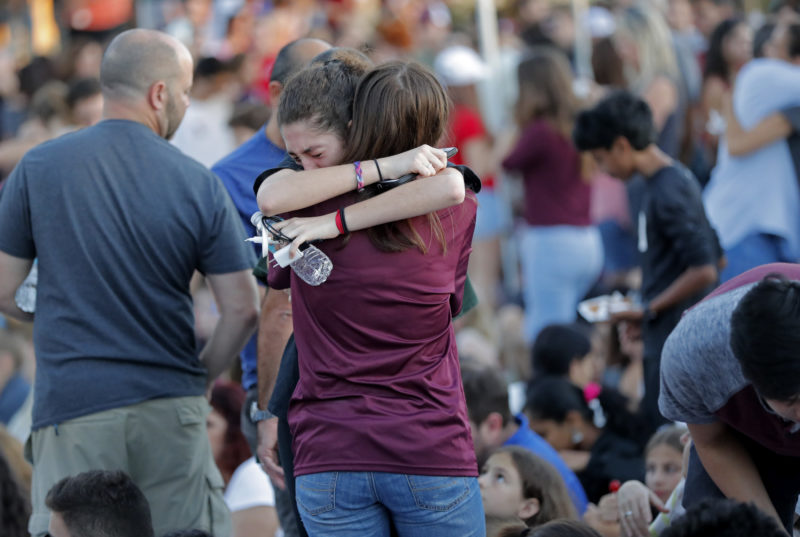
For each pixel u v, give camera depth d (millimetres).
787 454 10047
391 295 9320
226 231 12898
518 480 12578
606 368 20688
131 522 11453
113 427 12453
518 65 25938
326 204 9438
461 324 24266
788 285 8570
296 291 9680
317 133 9477
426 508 9320
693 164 24594
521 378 24266
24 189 12641
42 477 12648
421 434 9273
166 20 40344
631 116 16609
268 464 12750
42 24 42344
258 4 39969
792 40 19906
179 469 12859
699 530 8578
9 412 20797
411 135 9469
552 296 26109
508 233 30344
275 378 12211
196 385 13086
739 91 19953
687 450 11609
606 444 16156
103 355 12484
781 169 19766
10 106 35281
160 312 12711
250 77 35281
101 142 12672
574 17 32906
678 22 32031
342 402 9391
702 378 9641
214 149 27391
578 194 25844
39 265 12617
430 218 9500
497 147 29469
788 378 8422
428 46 36625
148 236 12562
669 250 16938
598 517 13922
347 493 9336
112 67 12883
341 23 40281
